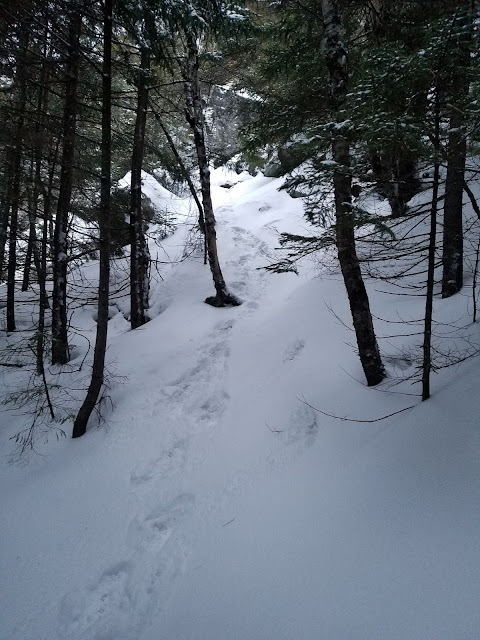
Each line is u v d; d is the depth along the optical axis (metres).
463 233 6.27
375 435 3.97
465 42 3.03
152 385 7.30
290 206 15.41
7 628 3.37
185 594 3.31
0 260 10.06
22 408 7.10
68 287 13.17
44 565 4.00
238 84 8.20
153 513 4.47
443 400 3.77
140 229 10.18
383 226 3.57
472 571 2.27
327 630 2.39
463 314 5.38
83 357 8.72
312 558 2.99
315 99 6.19
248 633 2.66
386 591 2.43
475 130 3.02
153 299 11.69
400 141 3.15
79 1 5.60
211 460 5.23
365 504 3.20
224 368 7.57
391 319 6.34
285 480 4.17
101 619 3.32
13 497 5.13
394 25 5.00
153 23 5.52
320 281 9.36
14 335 10.55
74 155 8.09
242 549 3.48
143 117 9.45
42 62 5.67
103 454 5.68
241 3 6.98
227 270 12.09
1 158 7.48
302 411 5.25
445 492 2.87
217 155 11.05
